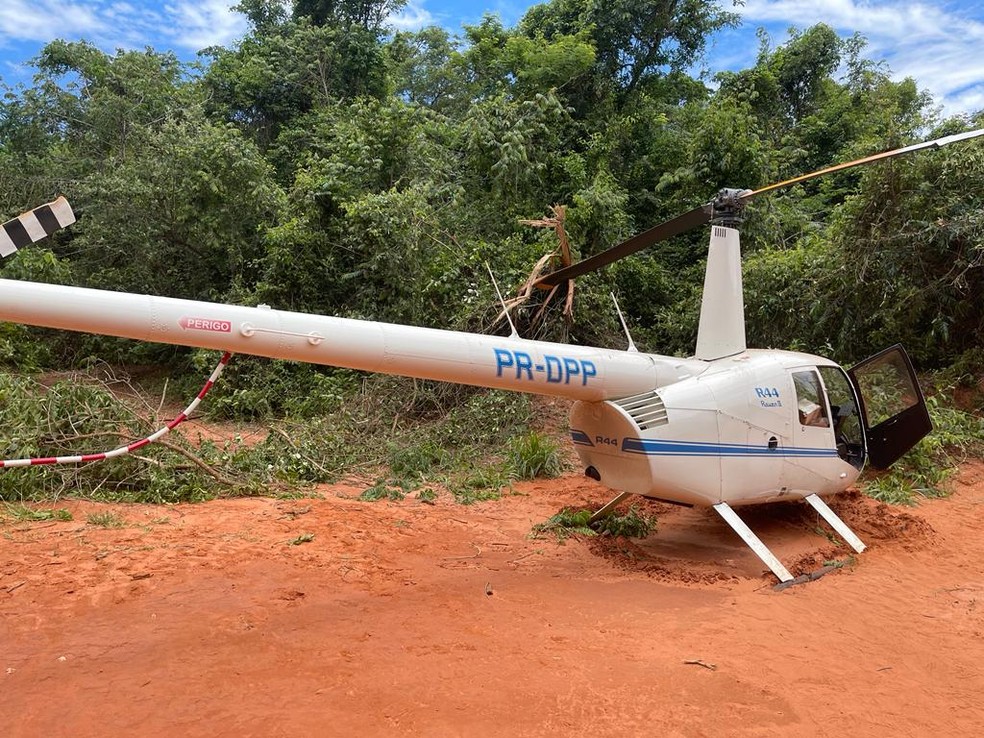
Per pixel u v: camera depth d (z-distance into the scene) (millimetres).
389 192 13367
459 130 16922
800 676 4055
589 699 3695
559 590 5309
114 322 4195
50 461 6230
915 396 7367
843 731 3518
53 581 5059
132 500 7203
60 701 3553
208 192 14562
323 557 5789
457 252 12992
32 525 6219
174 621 4512
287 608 4777
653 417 5688
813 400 6648
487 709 3568
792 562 6051
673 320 13477
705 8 19828
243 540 6102
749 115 17250
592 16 19828
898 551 6453
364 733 3330
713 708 3658
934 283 10953
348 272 13750
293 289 13672
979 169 10812
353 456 9305
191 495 7414
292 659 4062
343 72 24141
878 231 11344
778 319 12539
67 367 14484
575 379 5609
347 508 7316
